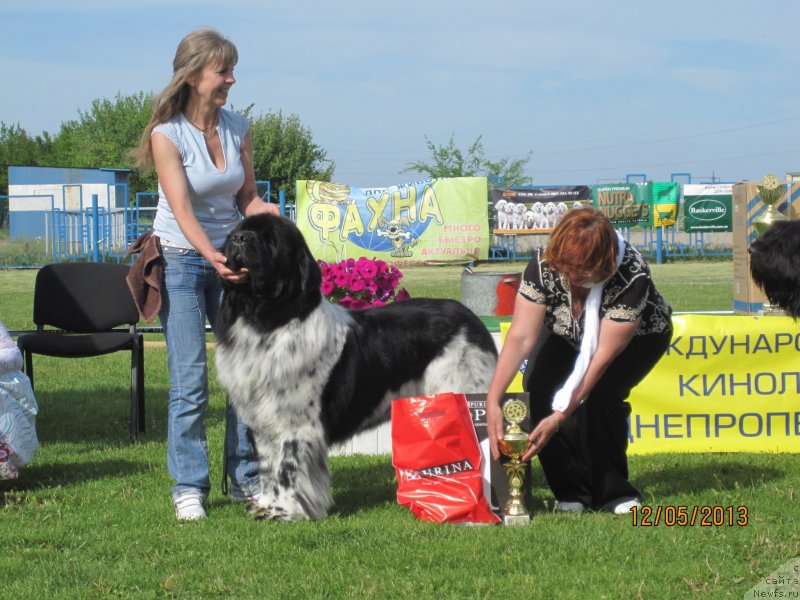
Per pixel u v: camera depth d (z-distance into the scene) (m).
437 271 24.33
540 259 4.60
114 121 56.72
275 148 47.75
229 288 4.66
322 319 4.72
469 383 5.23
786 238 4.64
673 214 26.69
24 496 5.35
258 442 4.86
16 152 64.75
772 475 5.54
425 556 4.08
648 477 5.58
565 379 4.86
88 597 3.69
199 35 4.80
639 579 3.78
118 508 5.04
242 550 4.26
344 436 4.96
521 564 4.00
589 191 26.34
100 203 36.09
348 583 3.80
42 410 8.02
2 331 5.50
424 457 4.76
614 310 4.42
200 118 4.90
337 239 20.05
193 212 4.82
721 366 6.30
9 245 30.38
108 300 7.52
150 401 8.48
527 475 4.72
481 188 20.11
